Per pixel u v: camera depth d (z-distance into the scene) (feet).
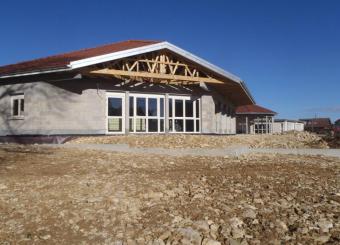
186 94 75.10
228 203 21.83
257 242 16.87
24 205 20.79
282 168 34.73
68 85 63.41
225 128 97.91
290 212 20.49
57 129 62.39
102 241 16.80
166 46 66.23
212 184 26.53
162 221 18.92
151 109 71.97
